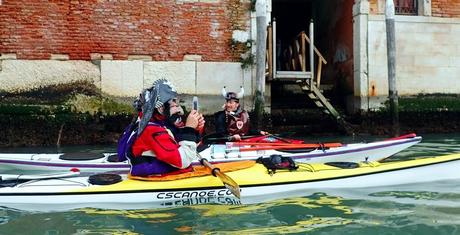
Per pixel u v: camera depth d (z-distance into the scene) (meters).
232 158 5.75
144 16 9.43
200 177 4.23
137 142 4.16
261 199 4.29
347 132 10.20
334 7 11.93
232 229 3.47
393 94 9.67
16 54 8.94
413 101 10.52
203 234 3.35
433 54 10.62
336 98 11.47
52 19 9.06
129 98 9.38
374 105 10.43
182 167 4.18
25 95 8.97
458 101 10.74
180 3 9.58
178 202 4.13
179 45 9.59
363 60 10.41
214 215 3.81
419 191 4.57
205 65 9.70
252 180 4.43
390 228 3.48
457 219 3.68
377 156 6.36
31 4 8.98
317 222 3.63
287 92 11.43
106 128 9.29
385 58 10.48
